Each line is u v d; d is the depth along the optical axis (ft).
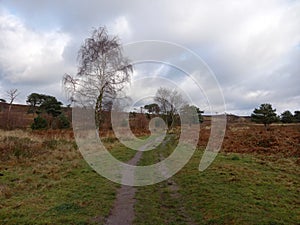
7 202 26.25
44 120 99.09
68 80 89.51
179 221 22.36
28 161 46.62
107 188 31.99
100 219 22.54
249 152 61.62
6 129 99.40
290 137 74.74
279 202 26.73
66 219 22.03
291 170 41.27
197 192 30.14
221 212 23.91
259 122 126.41
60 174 38.91
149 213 24.09
